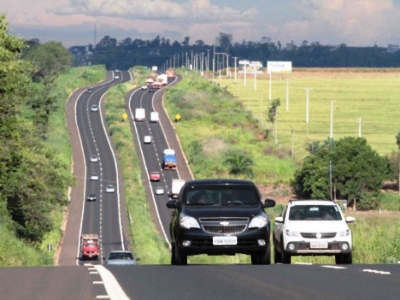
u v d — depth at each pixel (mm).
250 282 43375
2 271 54219
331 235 71750
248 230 62219
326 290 38281
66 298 36500
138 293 38250
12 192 155875
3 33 120688
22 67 122938
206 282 43719
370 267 54438
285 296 35938
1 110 124625
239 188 65500
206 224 62219
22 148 132375
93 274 49969
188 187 65750
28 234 169125
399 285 40375
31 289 40938
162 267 57031
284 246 72188
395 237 87125
